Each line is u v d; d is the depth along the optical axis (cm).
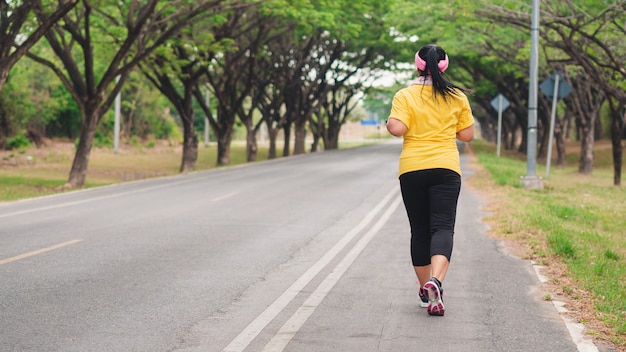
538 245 1062
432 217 622
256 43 3897
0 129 4919
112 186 2219
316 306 691
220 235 1172
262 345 559
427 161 612
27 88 5703
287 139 5459
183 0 2622
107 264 902
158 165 4531
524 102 5209
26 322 622
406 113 614
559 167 4222
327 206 1639
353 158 4172
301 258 969
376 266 909
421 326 616
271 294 745
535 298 729
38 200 1770
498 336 588
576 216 1497
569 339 580
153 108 7012
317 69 5516
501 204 1666
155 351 543
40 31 2108
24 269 862
